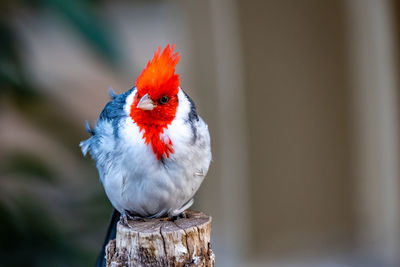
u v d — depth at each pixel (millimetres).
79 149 8406
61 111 8398
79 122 9023
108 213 8375
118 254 4457
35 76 8094
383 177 12094
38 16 8312
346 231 12742
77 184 8625
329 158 12648
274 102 11906
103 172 4883
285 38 11820
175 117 4758
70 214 8352
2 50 7770
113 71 7441
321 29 12180
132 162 4621
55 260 7754
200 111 11664
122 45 7301
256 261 11758
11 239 7641
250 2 11320
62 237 7992
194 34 11633
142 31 16219
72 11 7105
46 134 8336
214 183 11852
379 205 12227
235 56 11289
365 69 12102
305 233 12438
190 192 4922
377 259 11695
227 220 11789
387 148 11977
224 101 11328
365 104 12273
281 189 12211
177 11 12336
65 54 13953
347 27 12227
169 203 4852
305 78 12180
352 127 12641
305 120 12312
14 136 11211
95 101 12609
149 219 4895
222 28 11109
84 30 7125
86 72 13688
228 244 11773
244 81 11445
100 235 8367
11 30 7945
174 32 12875
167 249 4270
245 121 11570
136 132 4633
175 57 4836
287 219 12328
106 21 7516
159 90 4637
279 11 11688
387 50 11617
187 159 4719
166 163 4664
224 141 11531
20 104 8117
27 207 7844
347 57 12375
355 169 12680
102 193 8398
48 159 8953
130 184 4715
